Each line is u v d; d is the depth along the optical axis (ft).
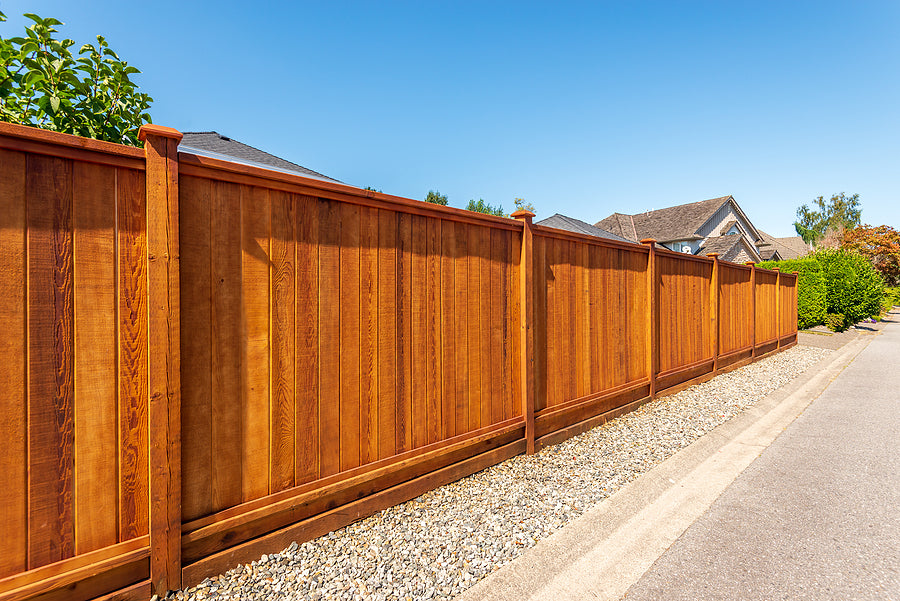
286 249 7.65
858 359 30.71
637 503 10.09
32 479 5.30
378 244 9.09
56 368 5.48
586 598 6.79
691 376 21.62
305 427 7.94
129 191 6.04
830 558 7.91
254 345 7.27
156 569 6.13
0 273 5.07
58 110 8.74
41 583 5.27
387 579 7.01
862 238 102.53
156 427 6.05
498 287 11.95
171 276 6.16
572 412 14.49
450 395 10.67
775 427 16.14
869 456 13.12
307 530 7.91
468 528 8.67
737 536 8.72
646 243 17.97
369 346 8.94
